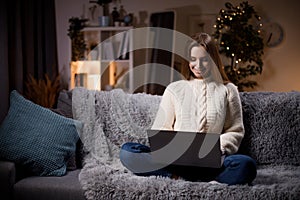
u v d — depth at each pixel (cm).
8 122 214
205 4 441
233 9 426
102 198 183
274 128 229
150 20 441
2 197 191
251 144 230
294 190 174
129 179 190
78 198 187
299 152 226
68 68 458
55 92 402
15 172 198
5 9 355
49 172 206
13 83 379
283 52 438
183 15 446
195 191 178
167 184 183
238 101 221
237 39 402
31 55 406
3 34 353
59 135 216
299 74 436
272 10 435
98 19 452
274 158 228
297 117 229
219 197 175
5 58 355
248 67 422
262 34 439
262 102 235
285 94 239
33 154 205
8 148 203
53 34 442
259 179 194
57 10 457
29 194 191
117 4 451
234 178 183
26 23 398
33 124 214
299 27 432
